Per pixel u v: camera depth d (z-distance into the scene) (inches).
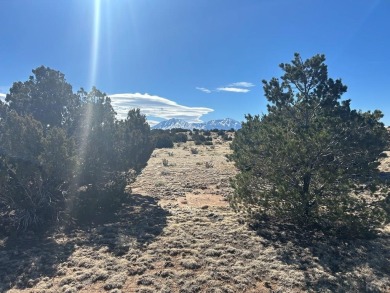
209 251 536.1
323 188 606.9
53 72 966.4
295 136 631.2
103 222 713.0
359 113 675.4
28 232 635.5
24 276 467.8
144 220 706.8
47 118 921.5
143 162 991.0
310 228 636.7
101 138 793.6
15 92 976.3
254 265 490.3
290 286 436.1
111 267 490.3
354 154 619.5
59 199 727.1
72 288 429.1
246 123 839.1
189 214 754.8
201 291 424.2
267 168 659.4
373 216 551.2
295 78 732.7
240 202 692.7
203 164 1604.3
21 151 669.3
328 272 470.9
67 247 568.1
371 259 508.7
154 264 499.5
